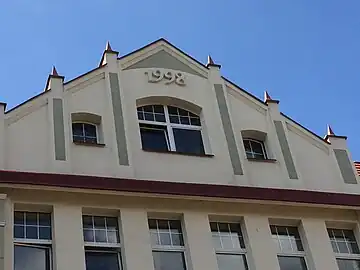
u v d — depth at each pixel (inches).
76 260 555.2
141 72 714.2
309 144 725.9
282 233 654.5
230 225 639.8
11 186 567.2
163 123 698.8
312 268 633.0
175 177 641.6
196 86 728.3
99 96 674.2
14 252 550.0
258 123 724.7
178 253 601.9
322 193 669.9
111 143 641.0
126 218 595.8
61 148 617.0
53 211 577.9
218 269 595.2
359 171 764.0
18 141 606.9
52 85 657.6
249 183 665.0
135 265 570.3
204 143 694.5
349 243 670.5
